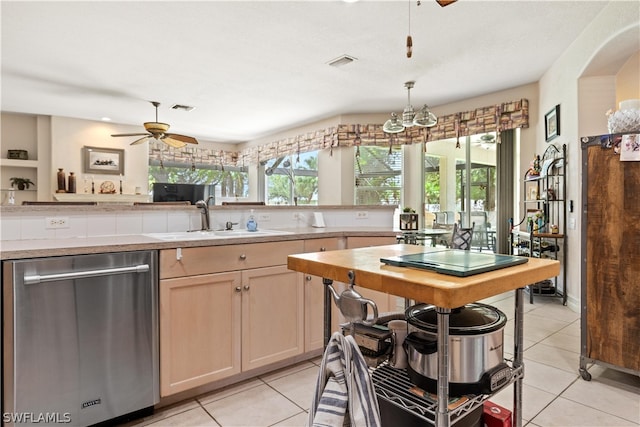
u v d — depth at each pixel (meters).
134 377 1.75
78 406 1.60
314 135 6.32
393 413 1.22
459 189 5.58
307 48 3.48
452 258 1.18
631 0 2.59
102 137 6.32
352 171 5.95
